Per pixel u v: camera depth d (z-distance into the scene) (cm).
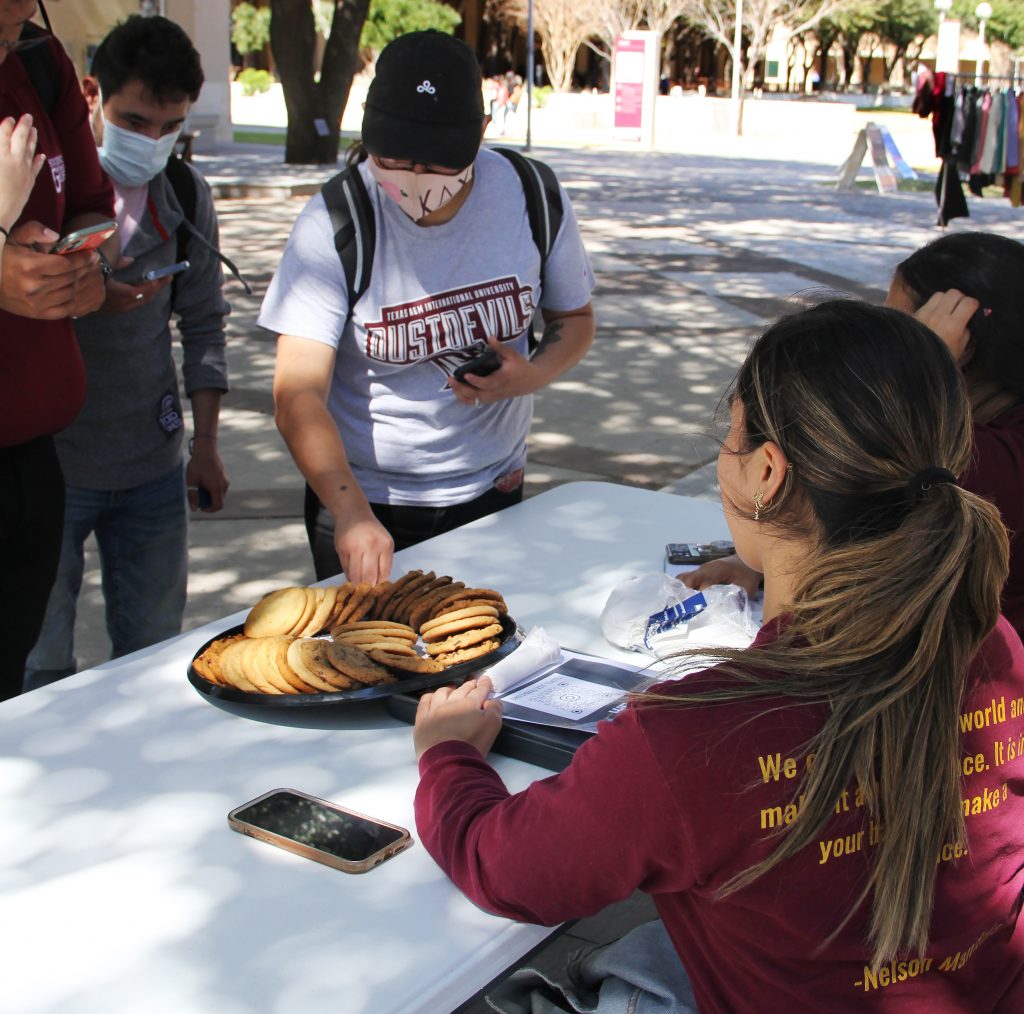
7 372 230
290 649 181
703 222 1423
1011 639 129
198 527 492
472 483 268
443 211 244
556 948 277
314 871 142
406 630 190
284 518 504
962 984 123
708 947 122
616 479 557
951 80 1431
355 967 126
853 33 4912
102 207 262
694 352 782
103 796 158
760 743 111
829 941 115
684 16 4016
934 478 113
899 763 111
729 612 203
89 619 416
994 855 123
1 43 221
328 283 241
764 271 1082
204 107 2248
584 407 662
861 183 1983
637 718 115
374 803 158
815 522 118
